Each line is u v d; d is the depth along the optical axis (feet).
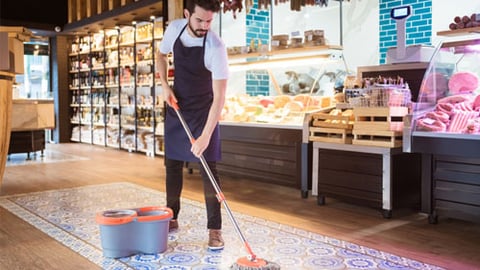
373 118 13.35
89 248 10.43
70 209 14.25
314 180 15.05
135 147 29.89
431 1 20.47
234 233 11.59
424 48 15.06
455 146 11.32
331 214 13.67
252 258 8.37
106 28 32.83
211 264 9.36
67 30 34.45
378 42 22.49
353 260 9.56
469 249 10.34
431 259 9.65
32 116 26.37
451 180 11.89
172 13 23.25
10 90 12.09
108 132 33.58
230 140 18.53
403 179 13.33
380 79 14.80
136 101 29.78
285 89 23.98
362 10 23.00
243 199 15.74
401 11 15.17
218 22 21.33
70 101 37.83
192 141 9.68
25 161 25.90
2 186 18.25
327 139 14.58
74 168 23.22
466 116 11.77
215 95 9.80
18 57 12.07
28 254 10.03
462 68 12.42
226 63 9.88
